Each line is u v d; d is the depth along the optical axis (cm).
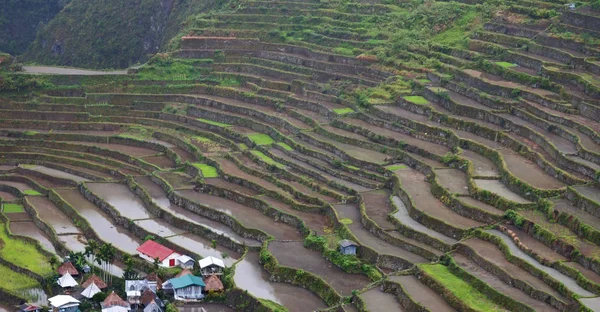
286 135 9619
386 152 8738
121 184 9075
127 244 7612
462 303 5791
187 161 9481
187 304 6531
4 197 9150
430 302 5891
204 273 6806
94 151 10162
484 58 9950
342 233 7225
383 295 6181
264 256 6956
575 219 6544
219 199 8362
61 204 8625
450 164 8144
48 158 10050
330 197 8075
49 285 6938
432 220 6988
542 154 7838
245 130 10169
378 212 7462
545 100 8719
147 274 7025
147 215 8175
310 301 6375
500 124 8612
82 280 7012
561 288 5822
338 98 10188
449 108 9175
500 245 6519
